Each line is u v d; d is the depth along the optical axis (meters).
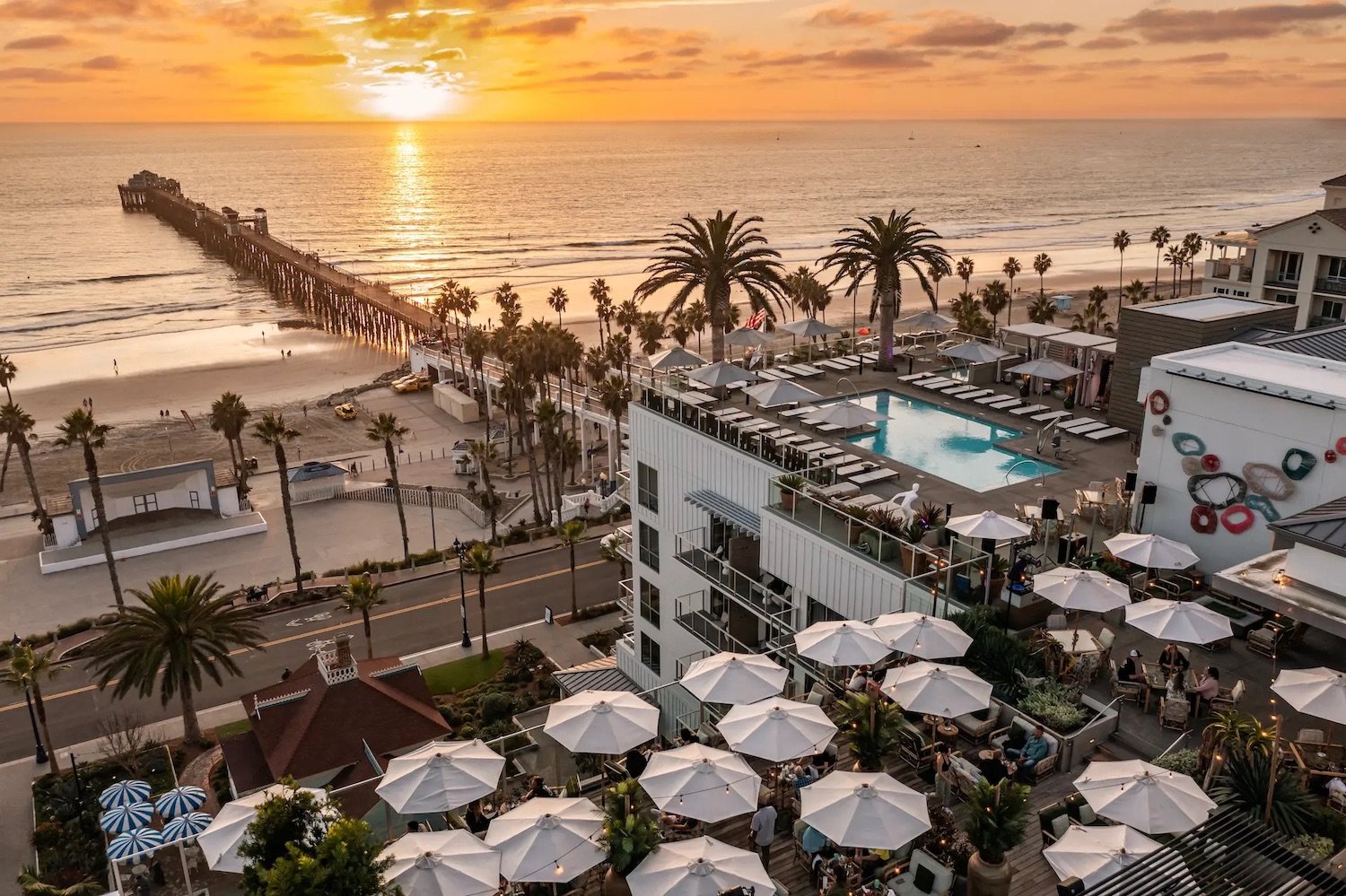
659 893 14.48
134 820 30.55
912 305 152.75
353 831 12.97
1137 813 14.53
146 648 39.34
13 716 44.59
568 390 90.62
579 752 20.95
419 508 74.00
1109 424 36.59
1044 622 22.95
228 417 74.06
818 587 26.62
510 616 54.00
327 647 42.31
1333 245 73.62
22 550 66.56
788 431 34.94
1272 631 21.69
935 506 26.83
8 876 33.84
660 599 37.09
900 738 19.39
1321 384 23.42
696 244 49.81
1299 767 16.77
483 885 15.60
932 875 15.67
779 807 18.91
